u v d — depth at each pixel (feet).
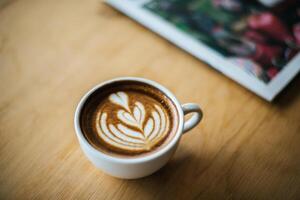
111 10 1.41
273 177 0.92
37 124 1.01
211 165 0.94
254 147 0.98
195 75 1.18
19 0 1.42
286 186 0.90
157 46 1.27
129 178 0.84
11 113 1.03
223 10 1.36
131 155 0.81
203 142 0.99
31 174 0.89
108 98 0.94
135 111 0.91
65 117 1.03
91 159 0.81
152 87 0.94
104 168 0.81
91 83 1.13
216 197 0.87
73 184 0.88
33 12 1.38
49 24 1.33
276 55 1.20
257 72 1.15
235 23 1.31
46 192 0.86
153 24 1.31
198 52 1.22
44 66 1.17
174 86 1.13
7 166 0.90
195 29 1.29
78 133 0.79
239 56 1.20
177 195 0.87
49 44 1.25
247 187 0.89
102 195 0.86
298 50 1.22
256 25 1.30
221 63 1.18
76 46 1.25
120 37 1.30
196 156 0.95
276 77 1.14
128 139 0.85
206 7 1.37
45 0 1.44
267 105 1.10
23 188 0.86
